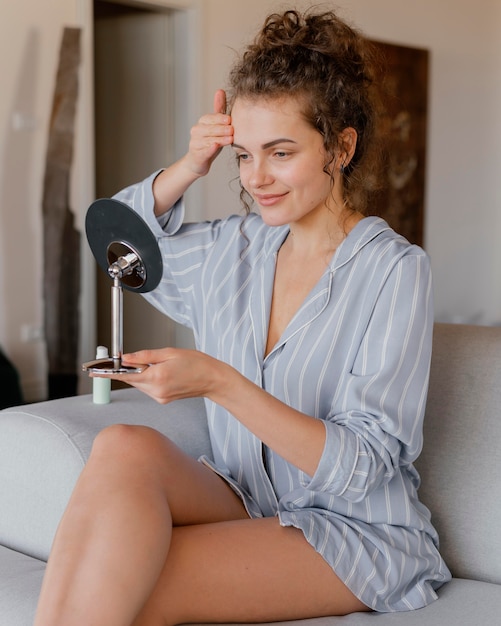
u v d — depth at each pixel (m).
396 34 6.15
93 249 1.37
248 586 1.28
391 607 1.37
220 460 1.61
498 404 1.59
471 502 1.56
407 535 1.42
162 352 1.22
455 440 1.60
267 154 1.40
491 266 7.27
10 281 4.51
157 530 1.20
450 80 6.65
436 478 1.60
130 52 5.45
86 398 1.76
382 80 1.59
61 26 4.60
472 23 6.80
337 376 1.45
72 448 1.51
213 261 1.68
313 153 1.40
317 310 1.47
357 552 1.36
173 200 1.71
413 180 6.38
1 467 1.59
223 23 5.29
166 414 1.71
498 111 7.12
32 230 4.57
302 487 1.46
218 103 1.62
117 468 1.27
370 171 1.54
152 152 5.44
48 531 1.52
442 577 1.45
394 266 1.43
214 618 1.28
